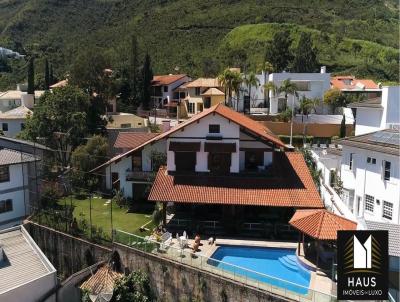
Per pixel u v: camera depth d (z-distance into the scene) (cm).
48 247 4200
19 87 12100
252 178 4072
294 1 18275
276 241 3659
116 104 10319
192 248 3484
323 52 13875
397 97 4569
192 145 4159
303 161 4412
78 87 7500
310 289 2556
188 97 9575
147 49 14825
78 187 5422
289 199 3800
